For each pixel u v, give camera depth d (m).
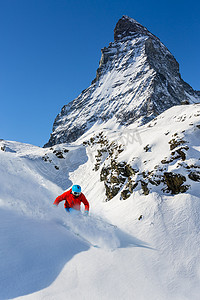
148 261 4.13
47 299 2.52
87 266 3.43
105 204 10.32
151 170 8.80
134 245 4.75
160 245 4.86
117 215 7.15
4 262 2.87
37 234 3.81
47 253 3.42
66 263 3.37
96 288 2.97
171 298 3.28
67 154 25.27
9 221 3.88
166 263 4.21
